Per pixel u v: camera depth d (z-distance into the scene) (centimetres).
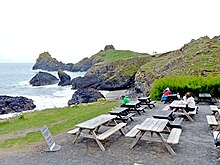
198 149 787
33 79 6938
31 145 907
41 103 3638
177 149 788
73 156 751
